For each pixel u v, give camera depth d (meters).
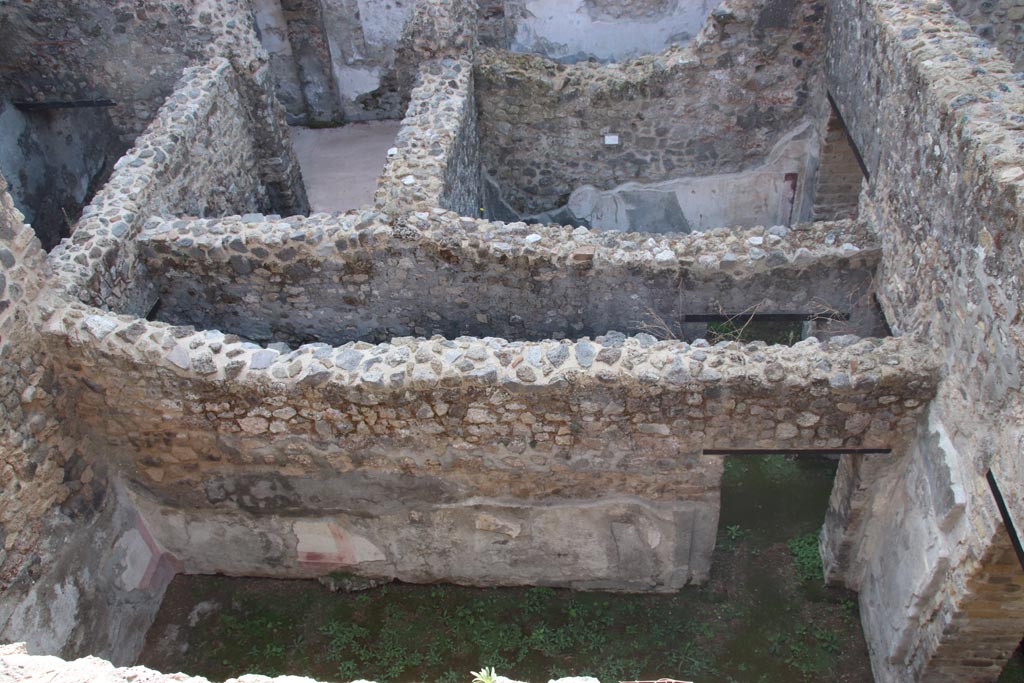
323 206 9.68
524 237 6.04
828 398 4.80
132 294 6.16
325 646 5.83
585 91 8.20
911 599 4.99
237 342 5.10
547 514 5.55
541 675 5.59
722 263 5.91
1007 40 8.02
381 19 10.41
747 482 6.89
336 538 5.86
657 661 5.63
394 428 5.08
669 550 5.73
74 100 8.59
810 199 8.44
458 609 5.97
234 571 6.24
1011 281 3.92
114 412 5.29
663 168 8.69
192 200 7.26
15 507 4.84
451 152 7.06
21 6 7.97
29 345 4.93
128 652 5.78
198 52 8.14
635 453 5.13
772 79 8.00
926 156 5.07
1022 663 5.44
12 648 3.21
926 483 4.81
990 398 4.12
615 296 6.14
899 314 5.52
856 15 6.58
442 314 6.44
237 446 5.33
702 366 4.76
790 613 5.91
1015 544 3.88
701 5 9.76
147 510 5.88
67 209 9.35
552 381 4.75
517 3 9.89
